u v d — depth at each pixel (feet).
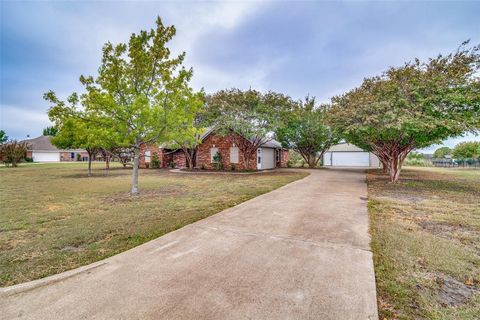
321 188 31.09
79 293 8.27
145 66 27.30
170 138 29.55
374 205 21.11
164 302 7.68
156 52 27.61
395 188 31.22
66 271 9.82
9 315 7.22
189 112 29.94
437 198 24.30
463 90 27.99
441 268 9.78
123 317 7.01
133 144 28.45
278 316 6.96
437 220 16.52
